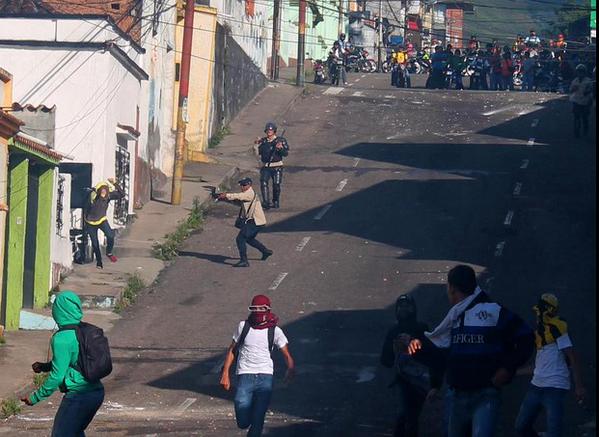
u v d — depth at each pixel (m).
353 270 39.53
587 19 115.69
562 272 38.25
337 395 25.94
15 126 31.22
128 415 24.05
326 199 51.00
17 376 27.33
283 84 83.31
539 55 90.12
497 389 14.91
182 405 25.16
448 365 15.16
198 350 31.05
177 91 59.09
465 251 41.53
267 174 49.59
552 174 54.56
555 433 18.64
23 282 35.34
